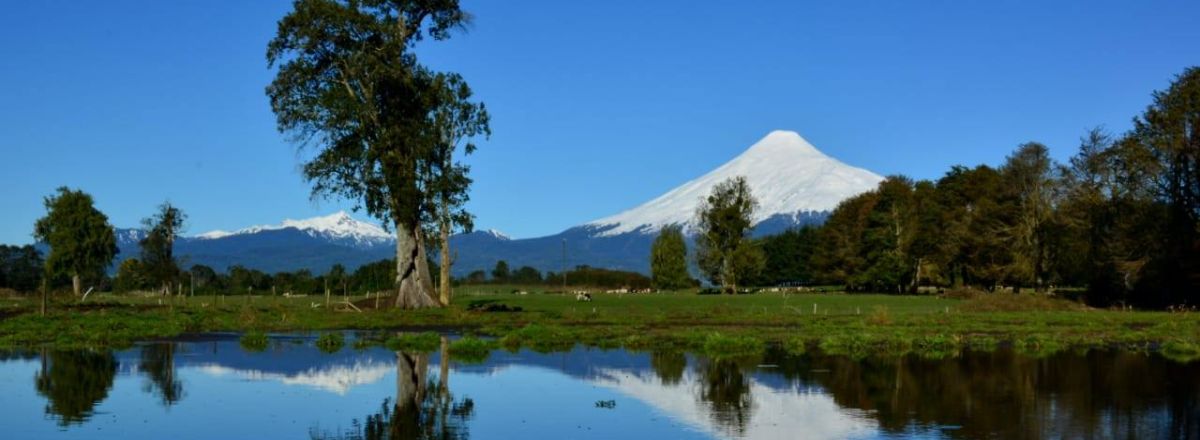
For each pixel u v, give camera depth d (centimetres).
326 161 6134
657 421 2091
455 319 5544
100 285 11888
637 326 4962
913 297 9706
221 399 2369
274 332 4691
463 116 6612
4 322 4891
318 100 6038
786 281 17375
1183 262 7169
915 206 11806
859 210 13200
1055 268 9150
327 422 2062
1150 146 7269
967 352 3612
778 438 1909
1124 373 2906
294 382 2680
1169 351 3638
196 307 6494
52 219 10338
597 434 1952
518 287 15700
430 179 6494
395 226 6538
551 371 2961
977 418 2116
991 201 9981
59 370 2953
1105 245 7631
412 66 6462
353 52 6231
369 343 3991
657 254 14738
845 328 4778
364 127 6200
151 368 3014
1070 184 8250
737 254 12700
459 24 6588
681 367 3081
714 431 1986
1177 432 1952
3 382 2667
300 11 6038
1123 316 6038
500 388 2578
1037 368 3045
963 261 10844
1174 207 7181
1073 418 2108
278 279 13088
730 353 3559
